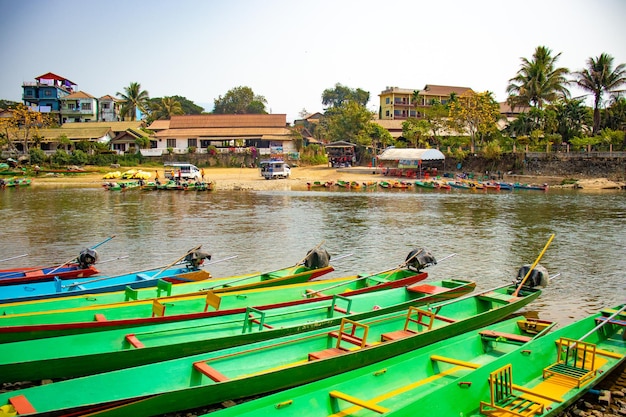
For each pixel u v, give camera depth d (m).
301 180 58.69
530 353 9.30
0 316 9.92
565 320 13.54
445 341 9.86
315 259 15.95
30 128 72.44
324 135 86.00
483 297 13.08
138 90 93.19
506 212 34.91
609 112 61.78
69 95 89.50
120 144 72.25
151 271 15.99
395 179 58.81
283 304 11.91
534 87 61.62
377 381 8.48
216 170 66.25
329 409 7.76
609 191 49.00
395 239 25.09
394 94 90.00
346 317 11.06
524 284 14.14
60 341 9.12
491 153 58.53
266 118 74.50
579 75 60.22
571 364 9.66
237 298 12.52
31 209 35.31
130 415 7.06
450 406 7.68
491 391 7.98
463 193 48.53
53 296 12.84
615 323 10.80
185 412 8.64
